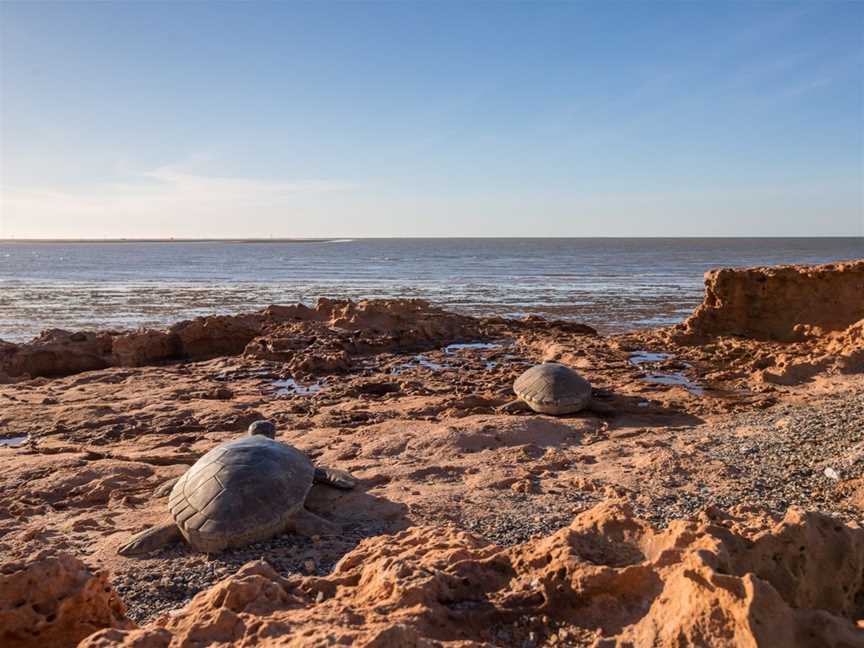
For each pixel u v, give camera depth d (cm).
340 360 2298
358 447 1272
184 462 1227
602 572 436
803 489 966
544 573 461
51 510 980
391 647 348
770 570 448
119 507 980
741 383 1922
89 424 1545
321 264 11494
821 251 15350
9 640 466
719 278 2802
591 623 423
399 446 1261
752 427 1350
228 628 407
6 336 3353
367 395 1883
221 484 828
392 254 16538
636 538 484
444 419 1532
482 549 533
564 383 1555
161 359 2577
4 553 804
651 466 1101
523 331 3066
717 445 1230
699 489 988
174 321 3888
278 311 3008
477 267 9988
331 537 837
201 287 6391
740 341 2623
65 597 483
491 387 1936
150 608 677
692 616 383
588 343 2703
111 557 796
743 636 363
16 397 1848
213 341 2706
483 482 1049
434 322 2994
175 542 835
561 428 1383
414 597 439
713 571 387
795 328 2597
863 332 2189
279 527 829
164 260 13812
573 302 4875
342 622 403
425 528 639
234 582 455
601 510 519
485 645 388
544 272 8588
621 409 1567
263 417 1591
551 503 952
